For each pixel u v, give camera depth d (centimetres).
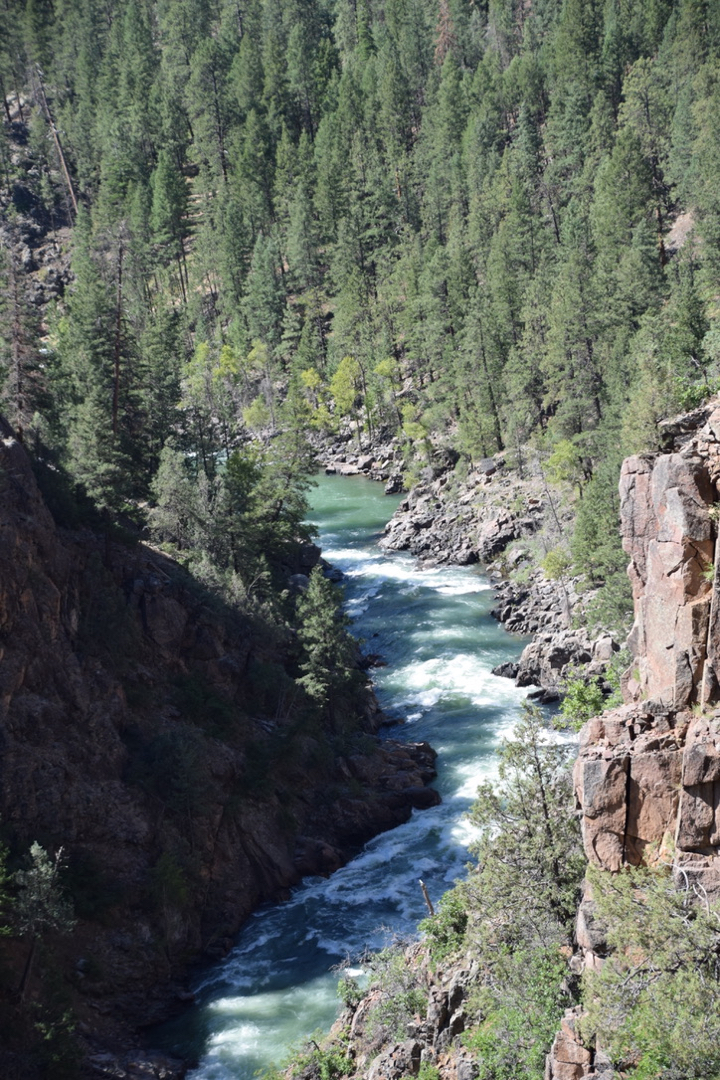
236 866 5147
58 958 4272
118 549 6475
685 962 2108
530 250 14175
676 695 2398
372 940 4619
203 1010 4291
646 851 2338
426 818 5584
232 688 6200
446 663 7550
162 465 7825
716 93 13250
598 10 19300
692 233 11981
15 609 5159
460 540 10250
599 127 15425
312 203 19138
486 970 3084
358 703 6669
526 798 3253
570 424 10462
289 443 8794
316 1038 3794
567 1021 2383
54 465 6644
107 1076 3809
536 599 8281
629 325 10238
